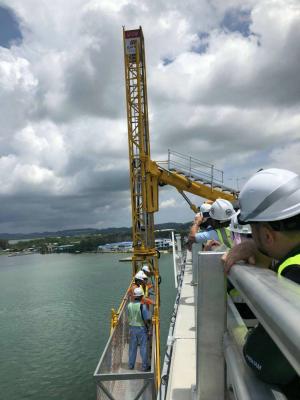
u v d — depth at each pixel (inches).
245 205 60.6
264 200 57.4
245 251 62.0
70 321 1620.3
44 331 1469.0
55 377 1010.1
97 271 3560.5
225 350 66.4
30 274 3818.9
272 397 43.5
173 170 1013.8
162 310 1566.2
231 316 76.2
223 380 76.4
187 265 582.6
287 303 32.5
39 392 920.9
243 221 61.1
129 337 525.7
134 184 1088.2
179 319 273.3
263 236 58.9
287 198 56.1
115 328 455.8
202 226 199.8
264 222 57.9
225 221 189.0
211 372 76.7
